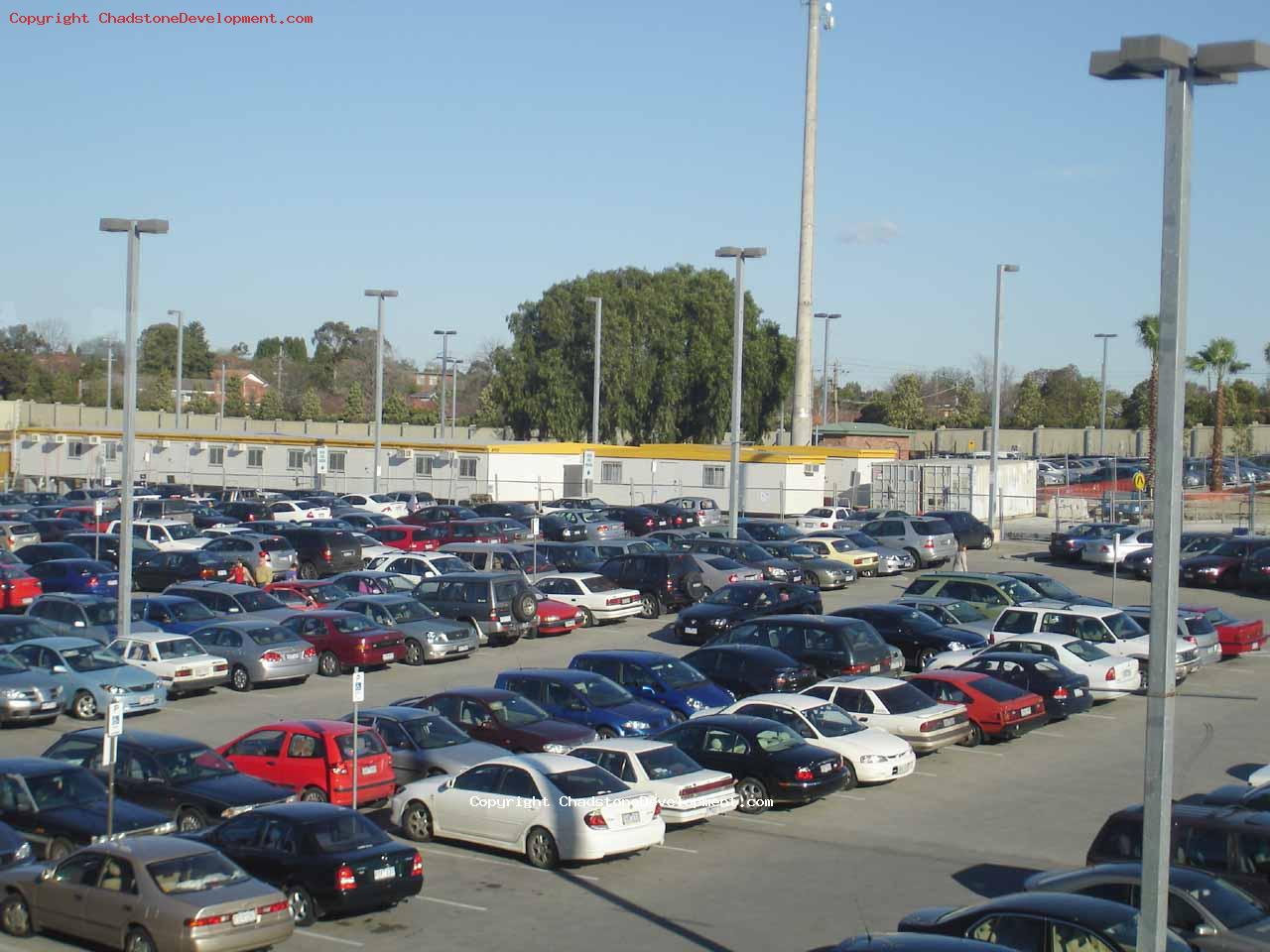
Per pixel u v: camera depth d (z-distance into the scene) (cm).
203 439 7369
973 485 6009
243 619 3170
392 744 2078
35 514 5441
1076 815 1967
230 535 4353
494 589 3391
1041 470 8038
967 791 2112
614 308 8769
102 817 1712
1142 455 10044
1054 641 2723
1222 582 4306
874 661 2727
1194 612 3134
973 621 3173
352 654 3083
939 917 1241
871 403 12712
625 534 5516
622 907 1578
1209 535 4625
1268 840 1382
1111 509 5875
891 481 6172
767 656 2606
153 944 1354
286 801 1853
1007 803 2041
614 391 8631
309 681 3058
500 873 1730
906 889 1639
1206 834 1413
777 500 6150
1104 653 2750
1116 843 1470
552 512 5456
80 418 9681
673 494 6444
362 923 1529
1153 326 6819
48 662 2703
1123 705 2770
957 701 2406
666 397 8781
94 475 7688
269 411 11988
